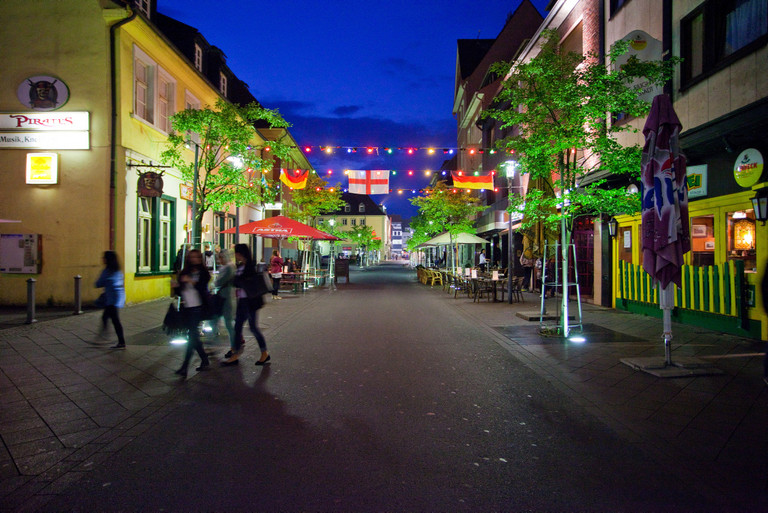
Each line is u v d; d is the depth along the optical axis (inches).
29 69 531.2
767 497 131.3
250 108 474.9
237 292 285.7
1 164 529.3
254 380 250.7
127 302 549.3
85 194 526.9
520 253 941.8
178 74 677.9
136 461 153.8
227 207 506.9
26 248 519.2
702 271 388.8
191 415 197.0
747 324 344.8
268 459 155.5
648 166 260.5
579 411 203.2
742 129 313.1
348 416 196.7
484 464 152.7
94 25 528.4
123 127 538.9
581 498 131.6
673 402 210.5
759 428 179.3
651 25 449.1
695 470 147.5
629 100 338.0
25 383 239.0
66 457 156.9
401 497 131.8
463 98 1654.8
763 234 316.5
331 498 131.0
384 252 4288.9
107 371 263.4
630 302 510.9
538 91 362.9
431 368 277.7
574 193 362.3
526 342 352.2
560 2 637.3
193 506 126.6
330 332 401.4
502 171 562.3
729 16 357.7
